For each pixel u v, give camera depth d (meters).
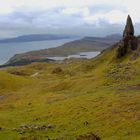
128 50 186.62
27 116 83.62
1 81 165.12
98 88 106.44
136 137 51.88
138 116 64.06
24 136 57.22
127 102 75.38
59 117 76.56
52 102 100.00
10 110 100.62
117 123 62.69
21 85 166.25
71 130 64.38
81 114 74.56
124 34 196.50
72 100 92.19
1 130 59.72
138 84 98.75
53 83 149.25
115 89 96.31
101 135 58.12
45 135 61.25
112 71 129.38
